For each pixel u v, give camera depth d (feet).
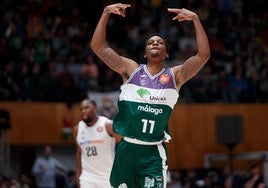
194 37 146.10
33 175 110.93
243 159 131.23
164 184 47.50
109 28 141.28
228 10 158.51
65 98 121.70
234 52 146.92
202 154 129.39
